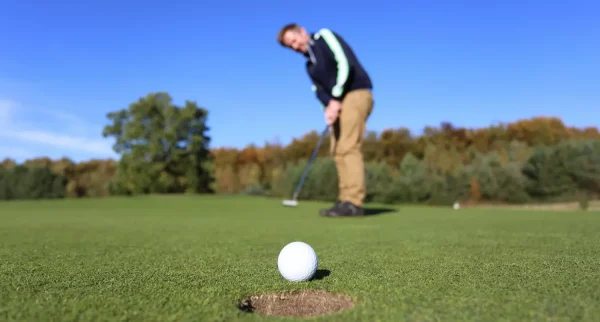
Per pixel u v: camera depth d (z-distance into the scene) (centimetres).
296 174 1938
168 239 406
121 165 3356
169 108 3362
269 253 308
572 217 692
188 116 3384
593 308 148
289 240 390
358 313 143
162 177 3312
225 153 3831
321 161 1959
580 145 1897
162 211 991
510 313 142
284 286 189
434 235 425
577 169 1844
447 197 1569
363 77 650
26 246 353
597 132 3047
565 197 1841
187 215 827
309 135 3306
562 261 256
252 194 2500
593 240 370
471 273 217
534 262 253
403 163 2212
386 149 3105
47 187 2670
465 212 841
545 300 159
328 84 645
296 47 650
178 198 1855
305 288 187
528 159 2023
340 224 576
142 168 3309
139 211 996
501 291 174
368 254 295
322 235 437
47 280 205
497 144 2842
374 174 1784
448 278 204
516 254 288
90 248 338
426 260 264
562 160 1869
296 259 197
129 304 157
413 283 192
